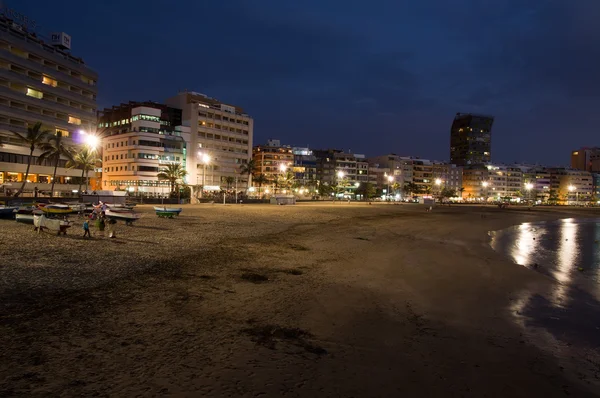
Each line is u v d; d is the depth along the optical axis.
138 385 6.28
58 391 5.96
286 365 7.41
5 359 6.91
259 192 131.62
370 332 9.59
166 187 104.12
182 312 10.08
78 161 75.56
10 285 11.50
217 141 120.62
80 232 23.72
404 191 182.12
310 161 163.62
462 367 7.92
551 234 44.12
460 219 61.41
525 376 7.70
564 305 13.36
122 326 8.83
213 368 7.07
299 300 11.92
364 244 26.05
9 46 69.81
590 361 8.63
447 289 14.70
